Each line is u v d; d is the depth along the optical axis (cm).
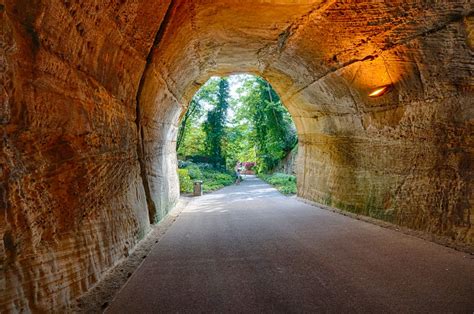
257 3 648
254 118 2831
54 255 313
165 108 1044
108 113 512
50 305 291
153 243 650
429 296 353
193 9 648
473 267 438
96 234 427
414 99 671
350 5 600
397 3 534
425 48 566
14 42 257
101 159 470
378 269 443
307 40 798
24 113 282
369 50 686
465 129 560
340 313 323
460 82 551
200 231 767
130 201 626
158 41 648
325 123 1138
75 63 388
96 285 398
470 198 544
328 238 639
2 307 233
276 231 733
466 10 466
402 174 723
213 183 2398
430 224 622
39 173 307
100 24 414
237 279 429
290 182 2139
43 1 290
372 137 846
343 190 1012
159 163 1003
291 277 428
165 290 397
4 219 246
